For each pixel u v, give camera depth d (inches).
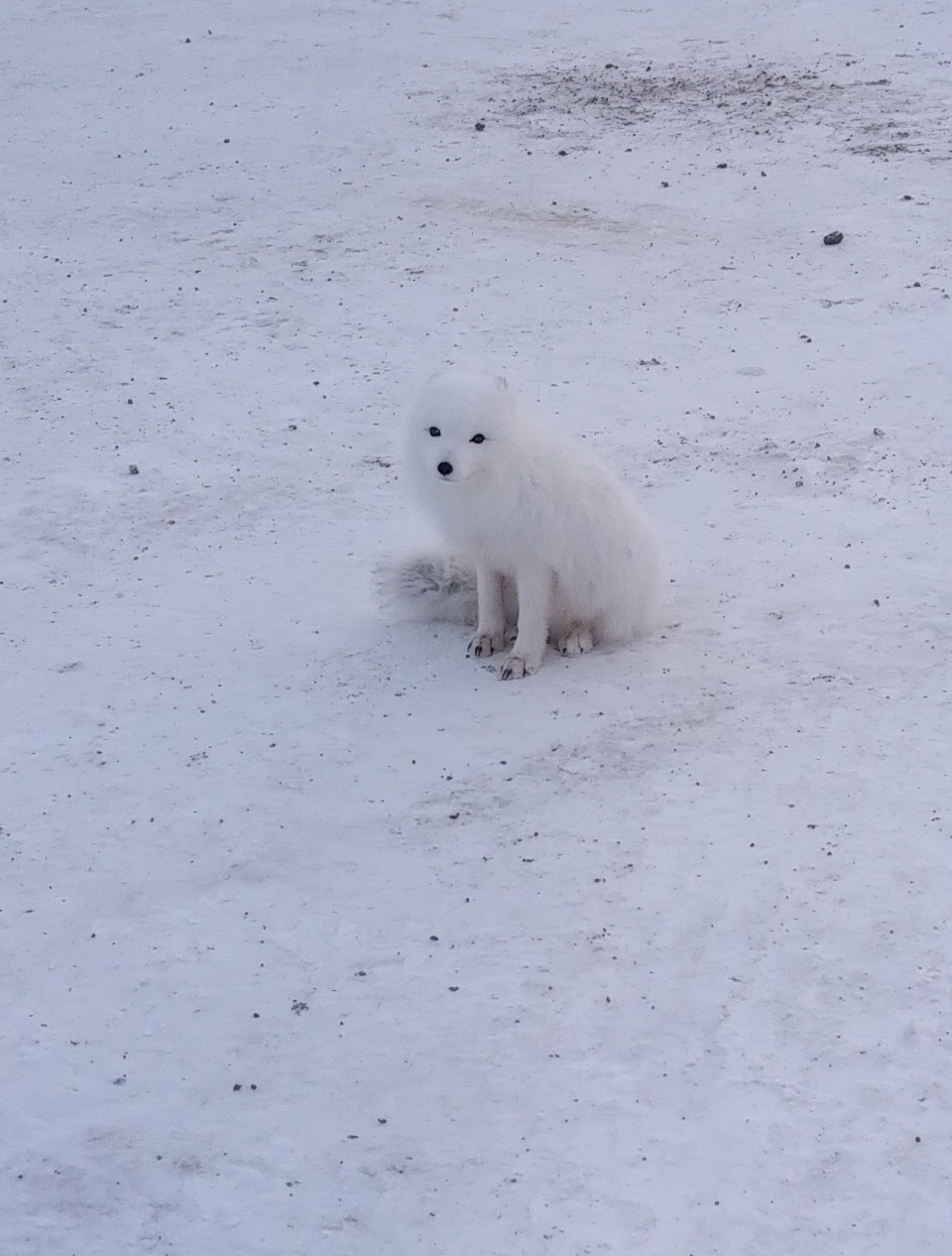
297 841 226.7
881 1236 149.9
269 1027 188.1
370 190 619.2
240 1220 161.0
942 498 339.6
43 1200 166.2
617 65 778.8
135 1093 179.9
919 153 615.2
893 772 228.5
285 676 281.3
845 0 868.6
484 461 251.0
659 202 589.0
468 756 245.6
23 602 323.0
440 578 297.1
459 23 879.1
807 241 541.0
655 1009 183.5
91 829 235.1
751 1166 159.3
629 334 472.7
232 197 621.0
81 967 202.8
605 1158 162.6
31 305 521.0
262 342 482.6
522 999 187.6
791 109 683.4
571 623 282.7
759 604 294.8
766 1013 180.9
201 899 215.2
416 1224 157.6
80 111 741.9
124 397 445.4
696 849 213.5
